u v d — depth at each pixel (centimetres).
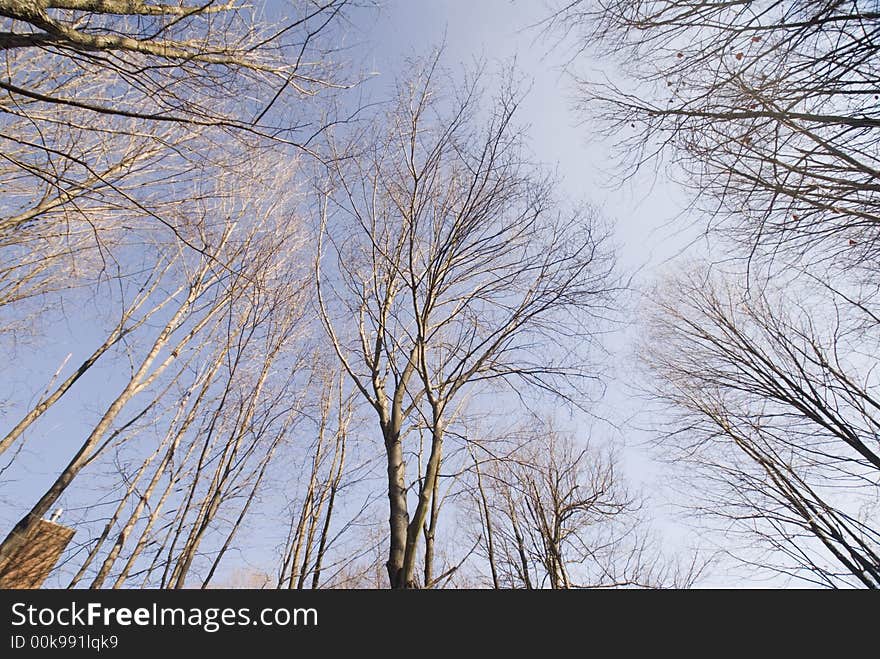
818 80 316
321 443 870
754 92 323
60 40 274
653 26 346
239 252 804
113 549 595
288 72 346
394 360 575
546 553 985
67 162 472
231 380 765
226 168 412
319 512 792
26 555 580
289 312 873
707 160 359
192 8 304
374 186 638
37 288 634
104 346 672
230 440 729
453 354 645
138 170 520
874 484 795
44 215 527
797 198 329
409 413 554
